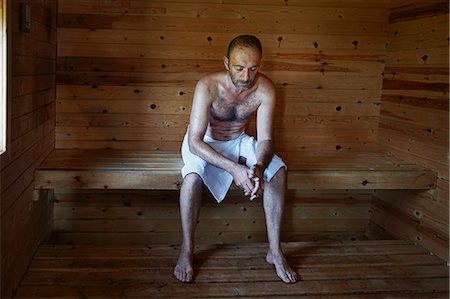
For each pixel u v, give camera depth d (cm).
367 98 316
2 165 182
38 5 239
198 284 218
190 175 222
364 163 279
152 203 305
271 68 303
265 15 297
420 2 274
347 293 216
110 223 304
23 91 213
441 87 256
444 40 253
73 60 288
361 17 306
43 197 266
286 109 309
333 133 316
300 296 212
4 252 187
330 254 254
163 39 292
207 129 241
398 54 297
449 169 250
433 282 228
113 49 290
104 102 294
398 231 296
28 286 211
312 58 305
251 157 237
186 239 226
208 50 295
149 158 277
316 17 302
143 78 294
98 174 244
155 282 219
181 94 298
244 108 233
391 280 229
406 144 289
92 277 221
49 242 284
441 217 255
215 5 292
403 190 290
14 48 197
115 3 286
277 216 232
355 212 326
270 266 236
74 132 295
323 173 260
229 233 313
